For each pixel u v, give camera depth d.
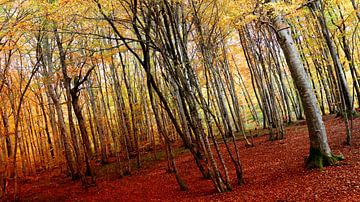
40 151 31.97
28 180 23.55
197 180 12.52
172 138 31.56
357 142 11.65
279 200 7.16
